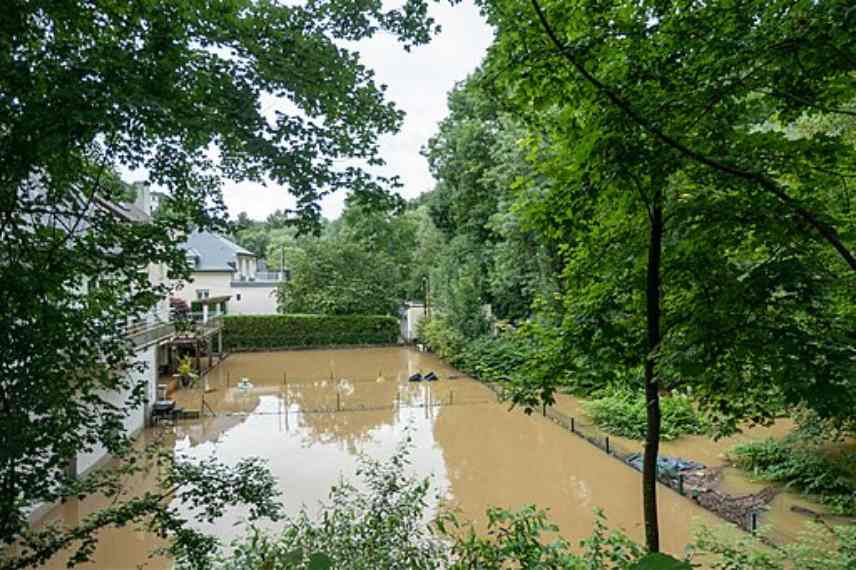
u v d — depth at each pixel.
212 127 2.59
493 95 3.39
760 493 7.85
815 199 2.99
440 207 25.39
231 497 3.60
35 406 2.49
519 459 9.82
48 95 2.15
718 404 3.78
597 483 8.58
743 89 2.71
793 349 2.52
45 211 2.73
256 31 2.66
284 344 26.67
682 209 3.07
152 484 8.12
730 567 4.34
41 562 2.89
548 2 2.87
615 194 3.29
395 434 11.61
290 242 40.12
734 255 3.40
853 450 7.47
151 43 2.40
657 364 3.17
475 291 21.12
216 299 26.39
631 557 3.41
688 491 7.99
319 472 8.95
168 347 18.92
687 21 2.69
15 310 2.44
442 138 23.97
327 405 14.61
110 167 3.09
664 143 2.76
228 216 3.33
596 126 2.90
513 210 3.96
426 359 23.83
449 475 8.88
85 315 2.92
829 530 4.55
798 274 2.71
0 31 2.21
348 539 3.41
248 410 13.99
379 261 30.14
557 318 4.50
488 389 16.83
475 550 3.45
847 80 2.65
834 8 2.30
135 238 3.02
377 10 3.01
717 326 2.87
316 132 2.94
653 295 3.33
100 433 3.02
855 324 2.90
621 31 2.78
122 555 6.05
